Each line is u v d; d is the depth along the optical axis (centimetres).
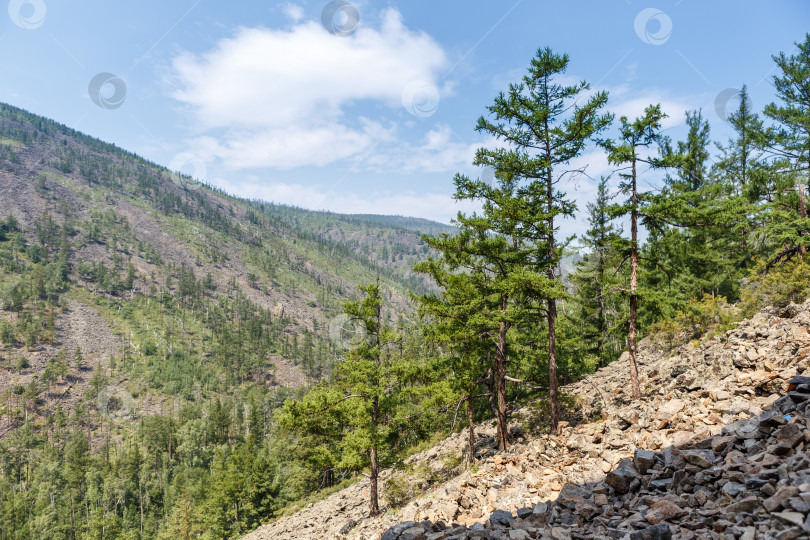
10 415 14275
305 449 3959
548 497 1056
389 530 1014
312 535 2278
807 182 2245
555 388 1753
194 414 14238
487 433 2569
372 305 2194
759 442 727
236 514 5291
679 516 651
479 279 1912
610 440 1268
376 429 2111
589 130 1606
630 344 1750
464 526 947
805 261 1838
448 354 2283
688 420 1056
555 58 1644
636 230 1762
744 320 1695
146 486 9631
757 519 546
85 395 16088
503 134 1766
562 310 2973
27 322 19962
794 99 2322
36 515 8438
